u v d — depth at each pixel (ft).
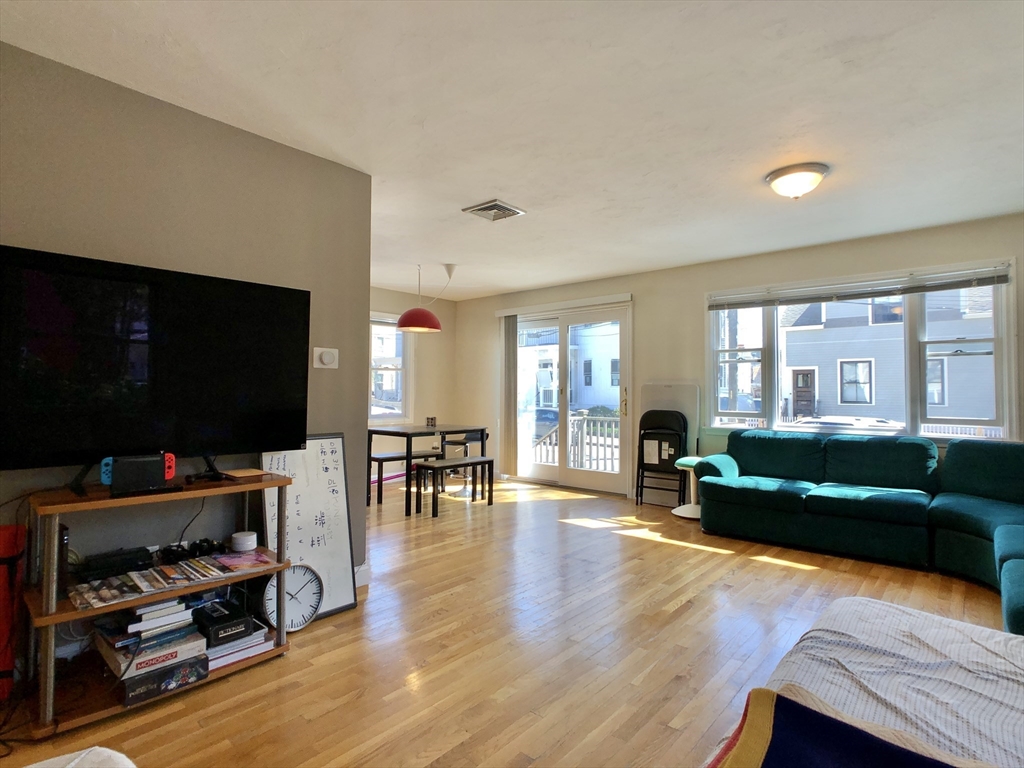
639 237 14.14
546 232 13.67
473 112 7.76
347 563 9.02
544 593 9.62
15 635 6.14
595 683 6.68
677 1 5.52
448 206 11.77
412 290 22.21
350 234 9.66
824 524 11.96
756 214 12.21
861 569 11.00
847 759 2.72
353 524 9.75
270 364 7.93
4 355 5.81
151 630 6.34
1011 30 5.94
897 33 6.02
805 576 10.55
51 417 6.10
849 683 3.68
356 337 9.76
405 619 8.54
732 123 8.06
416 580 10.27
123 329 6.61
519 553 11.99
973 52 6.34
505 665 7.11
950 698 3.50
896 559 11.14
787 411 15.44
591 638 7.88
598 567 11.06
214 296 7.40
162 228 7.44
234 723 5.86
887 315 13.88
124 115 7.12
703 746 5.50
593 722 5.90
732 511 13.30
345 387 9.58
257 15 5.73
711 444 16.57
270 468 8.37
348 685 6.63
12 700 6.02
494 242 14.67
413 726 5.82
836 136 8.47
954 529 10.45
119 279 6.59
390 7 5.61
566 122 8.04
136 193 7.22
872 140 8.60
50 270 6.11
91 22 5.83
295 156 8.91
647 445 17.16
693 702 6.28
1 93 6.24
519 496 18.60
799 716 3.01
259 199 8.46
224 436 7.46
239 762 5.24
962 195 10.95
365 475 9.97
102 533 7.11
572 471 20.29
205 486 6.73
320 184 9.24
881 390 13.94
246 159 8.30
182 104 7.54
